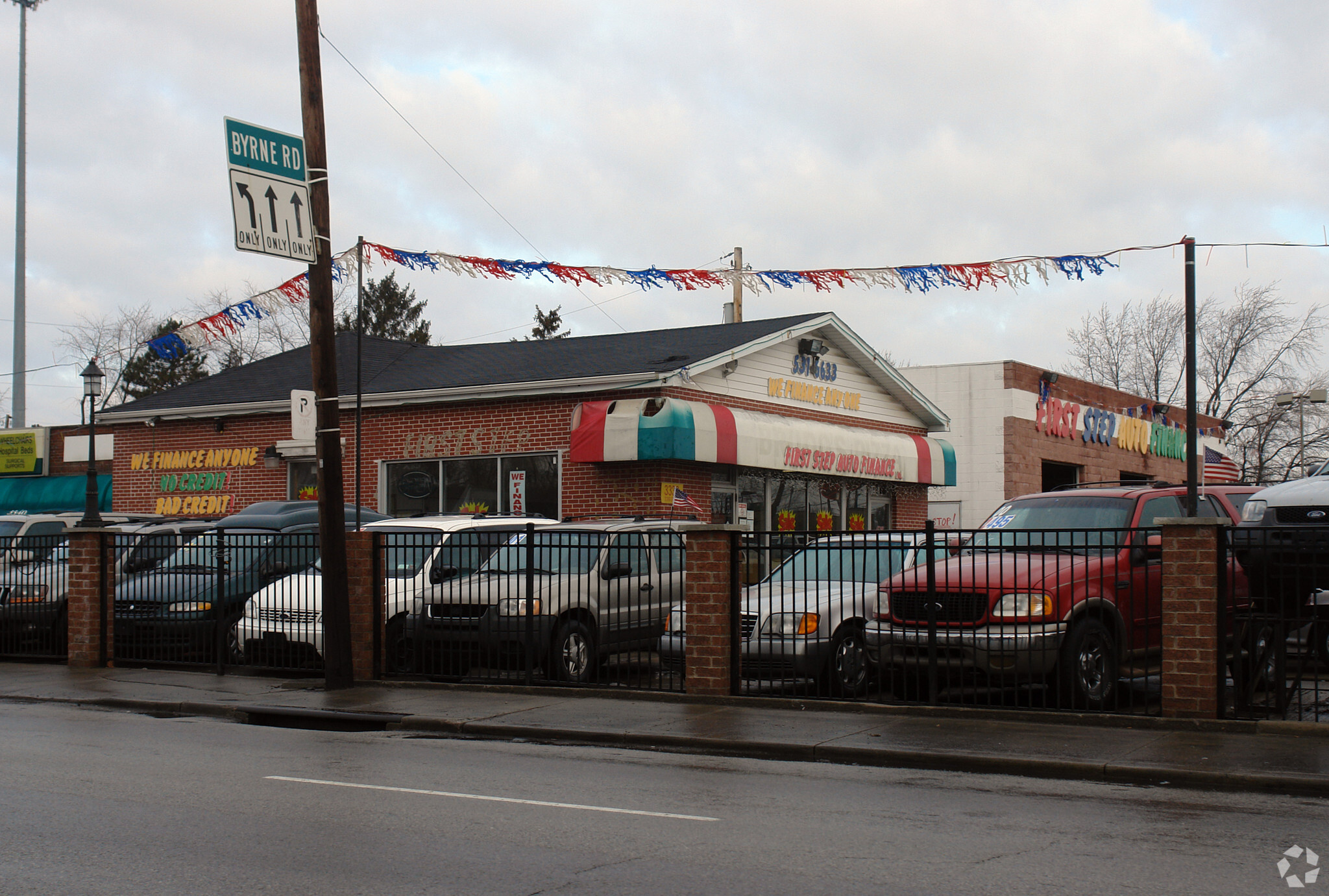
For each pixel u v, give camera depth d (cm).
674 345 2297
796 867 613
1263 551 1038
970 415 3064
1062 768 899
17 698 1395
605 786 848
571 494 2098
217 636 1541
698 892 566
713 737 1041
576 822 721
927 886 578
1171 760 902
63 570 1755
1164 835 692
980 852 648
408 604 1455
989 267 1370
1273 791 836
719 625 1254
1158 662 1242
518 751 1024
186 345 1888
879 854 641
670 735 1056
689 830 701
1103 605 1120
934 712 1138
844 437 2344
